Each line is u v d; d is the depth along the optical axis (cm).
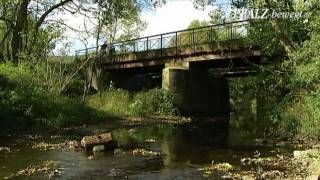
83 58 4509
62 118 2711
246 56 3288
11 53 4012
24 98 2692
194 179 1286
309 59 1927
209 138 2256
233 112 5078
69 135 2320
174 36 3894
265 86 2605
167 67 3869
